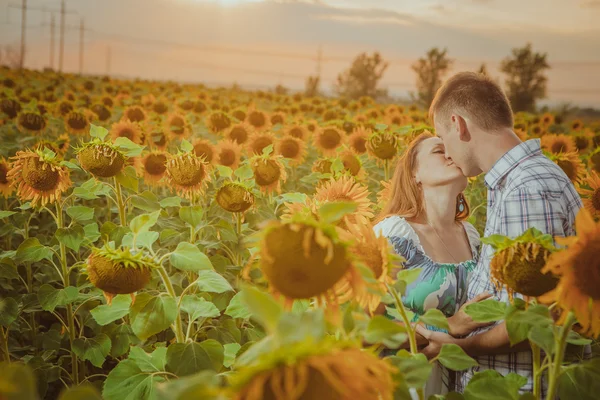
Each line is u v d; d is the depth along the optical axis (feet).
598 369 4.62
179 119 23.98
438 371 6.99
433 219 7.91
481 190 15.52
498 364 6.88
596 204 9.90
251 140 18.90
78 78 77.77
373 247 4.66
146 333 5.84
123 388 6.23
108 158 10.00
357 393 2.95
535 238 4.75
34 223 17.40
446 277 7.45
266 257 3.78
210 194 14.53
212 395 2.95
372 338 4.00
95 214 15.94
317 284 3.82
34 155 10.19
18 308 10.37
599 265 3.98
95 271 5.60
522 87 146.92
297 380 2.90
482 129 7.07
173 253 5.85
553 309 5.10
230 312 6.54
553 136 22.68
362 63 167.84
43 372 10.54
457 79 7.30
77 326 12.87
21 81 63.26
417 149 8.02
